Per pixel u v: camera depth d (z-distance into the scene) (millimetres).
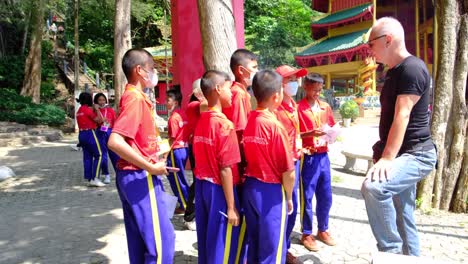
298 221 4957
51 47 28234
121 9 10555
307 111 3988
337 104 22672
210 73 2873
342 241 4230
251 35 28891
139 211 2705
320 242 4180
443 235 4445
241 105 3139
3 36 23891
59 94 25047
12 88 22469
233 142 2795
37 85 21594
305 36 35062
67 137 16641
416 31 23344
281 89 2801
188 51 7562
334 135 3836
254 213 2834
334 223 4840
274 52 24422
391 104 2859
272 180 2783
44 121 17609
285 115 3383
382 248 2824
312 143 3947
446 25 5316
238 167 3062
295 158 3447
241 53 3207
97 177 7156
